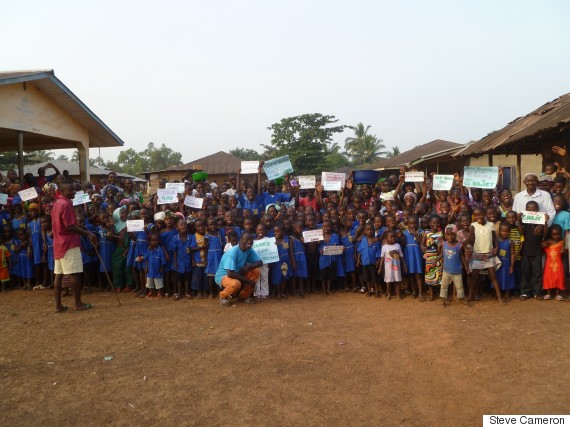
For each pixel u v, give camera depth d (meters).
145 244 8.00
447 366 4.59
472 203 8.70
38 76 12.39
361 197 8.99
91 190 10.30
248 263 7.41
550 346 5.02
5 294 8.24
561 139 10.26
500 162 19.06
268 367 4.66
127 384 4.33
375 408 3.79
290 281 8.40
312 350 5.12
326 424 3.56
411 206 8.77
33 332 5.90
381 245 7.67
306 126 45.28
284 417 3.68
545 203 7.23
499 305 6.80
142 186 38.97
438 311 6.61
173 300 7.65
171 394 4.11
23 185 11.60
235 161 39.69
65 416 3.75
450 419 3.59
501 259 7.04
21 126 12.82
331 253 7.84
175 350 5.19
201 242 7.79
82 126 16.27
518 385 4.12
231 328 5.98
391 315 6.48
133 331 5.90
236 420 3.64
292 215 8.61
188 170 37.31
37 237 8.49
